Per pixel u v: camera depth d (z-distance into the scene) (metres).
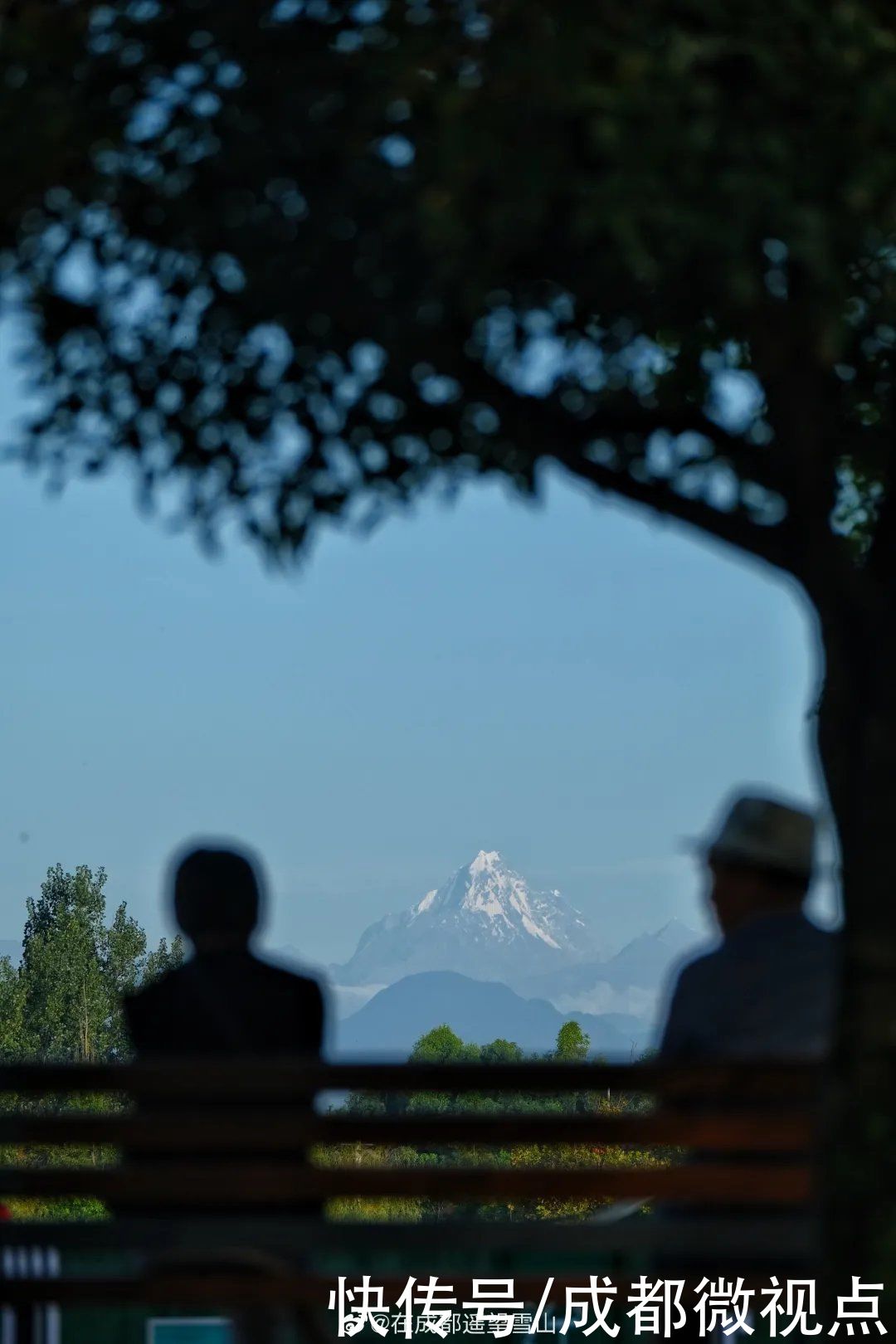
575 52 11.46
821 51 11.71
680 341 16.47
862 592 13.61
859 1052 12.64
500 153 11.48
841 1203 12.55
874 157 11.44
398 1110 16.02
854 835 13.12
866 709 13.35
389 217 12.27
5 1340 15.12
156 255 14.77
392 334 13.00
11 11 13.45
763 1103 14.82
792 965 15.55
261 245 12.90
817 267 11.19
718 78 11.98
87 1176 14.63
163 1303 14.66
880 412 16.06
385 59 12.17
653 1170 14.80
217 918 16.17
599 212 11.08
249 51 13.20
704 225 11.14
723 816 16.12
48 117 12.70
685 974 15.84
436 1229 14.80
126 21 13.16
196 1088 14.60
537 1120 14.83
